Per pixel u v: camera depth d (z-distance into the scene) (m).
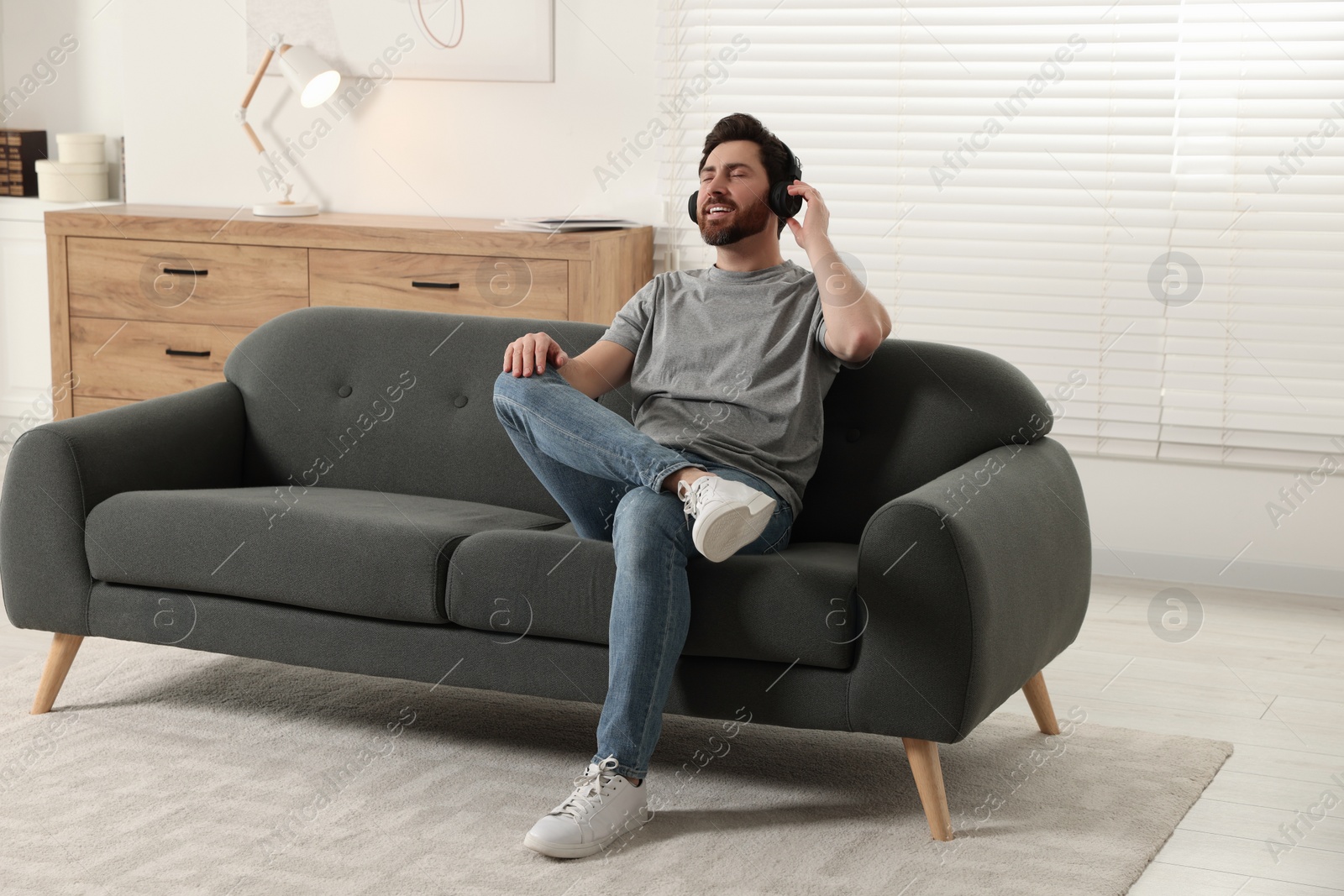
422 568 2.34
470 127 4.27
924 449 2.49
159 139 4.54
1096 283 3.77
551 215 4.24
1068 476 2.52
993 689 2.12
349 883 1.96
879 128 3.91
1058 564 2.38
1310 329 3.62
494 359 2.83
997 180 3.82
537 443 2.36
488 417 2.81
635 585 2.13
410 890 1.94
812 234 2.46
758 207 2.51
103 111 4.98
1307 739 2.64
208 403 2.89
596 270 3.69
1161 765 2.47
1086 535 2.55
